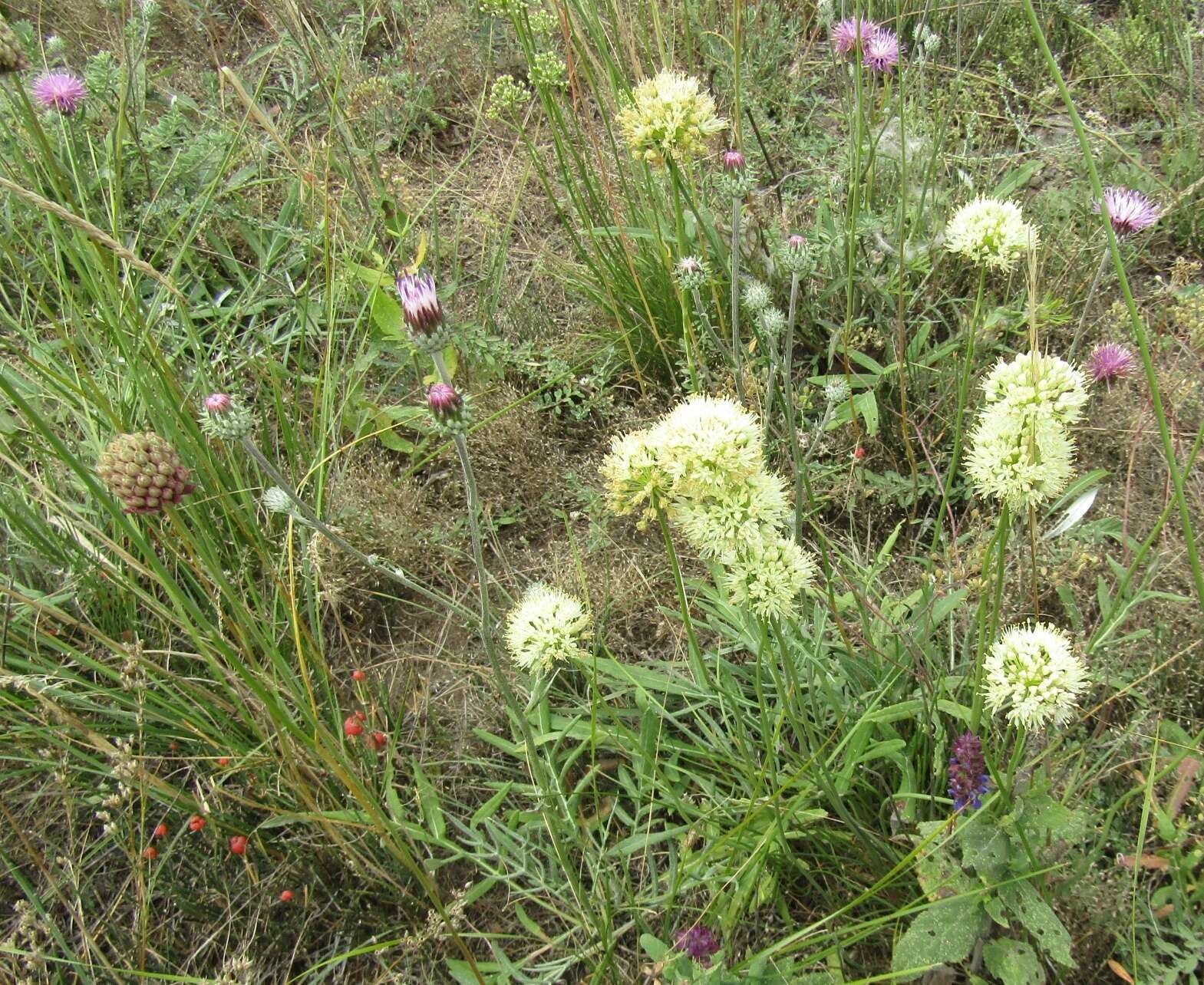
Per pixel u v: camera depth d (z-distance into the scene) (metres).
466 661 0.65
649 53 0.81
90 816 0.58
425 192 0.97
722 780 0.56
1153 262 0.81
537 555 0.72
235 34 1.16
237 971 0.47
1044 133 0.97
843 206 0.84
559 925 0.54
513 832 0.53
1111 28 1.04
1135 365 0.69
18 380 0.72
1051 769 0.48
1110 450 0.70
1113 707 0.55
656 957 0.44
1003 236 0.45
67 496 0.66
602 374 0.77
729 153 0.60
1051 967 0.47
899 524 0.60
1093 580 0.61
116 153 0.77
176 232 0.85
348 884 0.55
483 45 1.07
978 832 0.44
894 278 0.75
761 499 0.40
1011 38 1.02
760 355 0.76
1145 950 0.45
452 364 0.76
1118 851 0.49
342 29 1.09
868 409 0.69
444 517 0.74
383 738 0.56
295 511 0.53
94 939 0.54
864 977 0.49
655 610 0.65
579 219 0.91
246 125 0.95
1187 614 0.58
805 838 0.52
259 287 0.82
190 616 0.59
